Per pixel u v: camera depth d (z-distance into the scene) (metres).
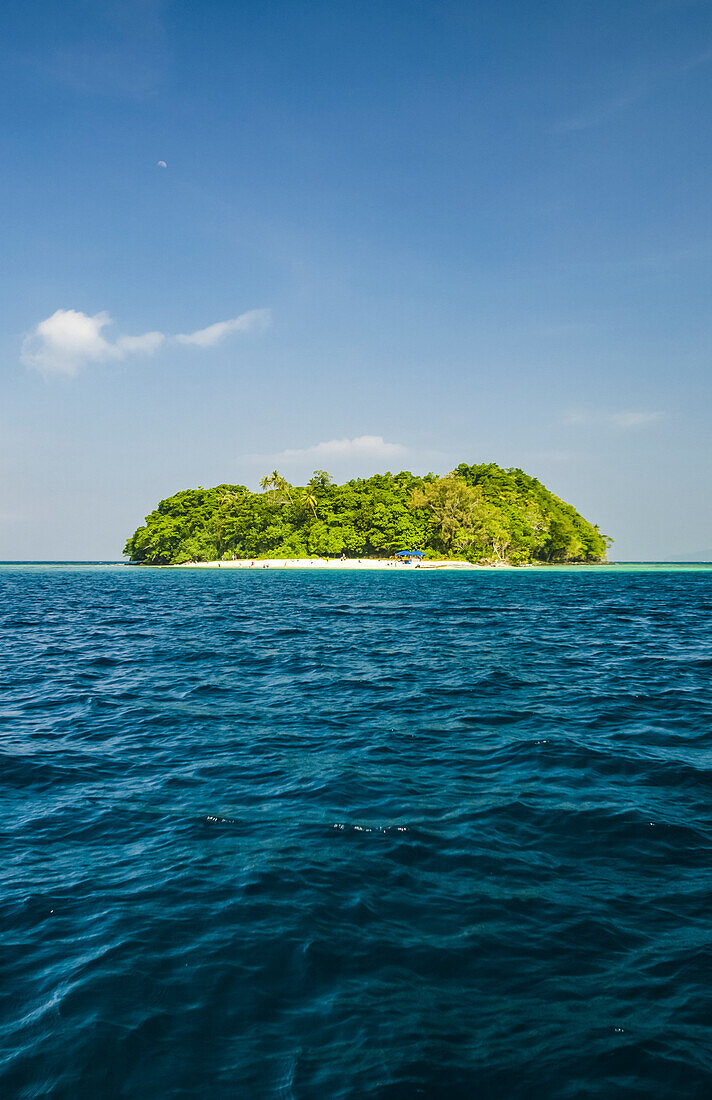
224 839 7.12
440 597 55.31
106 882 6.16
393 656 20.92
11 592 65.62
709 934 5.22
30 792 8.70
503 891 5.93
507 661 19.75
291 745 10.80
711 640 25.06
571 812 7.77
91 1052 4.01
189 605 46.62
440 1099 3.61
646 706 13.44
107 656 21.42
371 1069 3.85
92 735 11.60
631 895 5.85
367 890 5.96
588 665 18.88
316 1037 4.13
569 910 5.60
